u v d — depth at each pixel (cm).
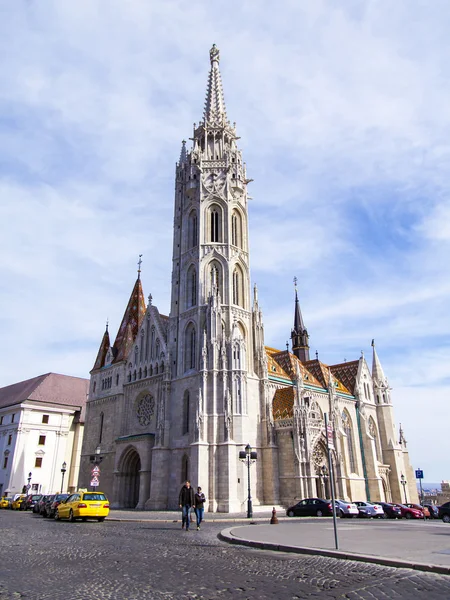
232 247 7994
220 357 6981
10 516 5309
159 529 3534
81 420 10969
